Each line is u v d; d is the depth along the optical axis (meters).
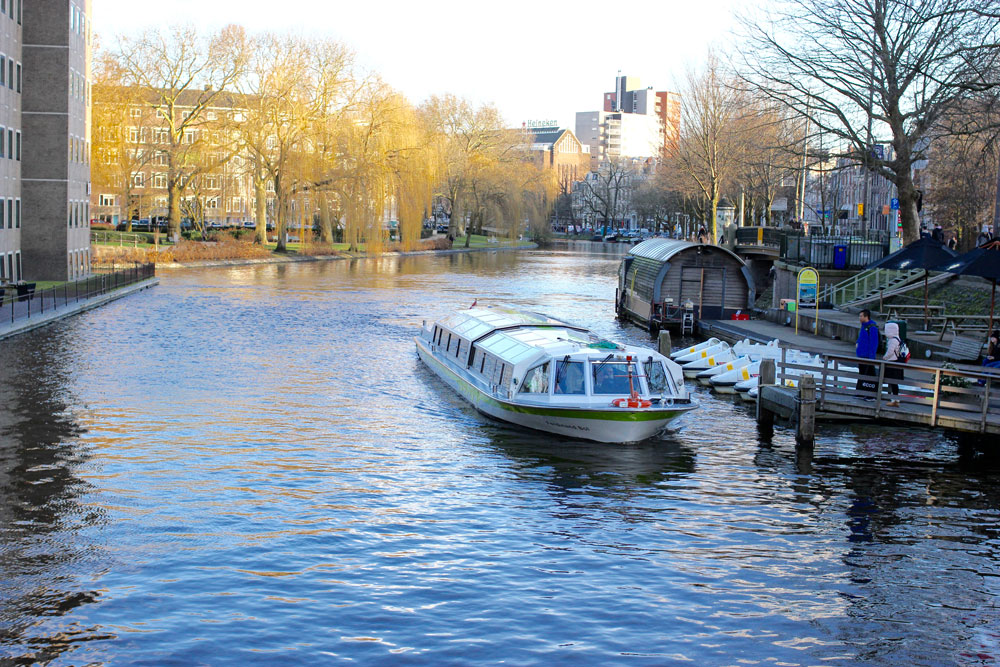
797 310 42.09
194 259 86.31
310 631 14.13
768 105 55.84
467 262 106.69
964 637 14.34
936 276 44.28
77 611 14.62
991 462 23.73
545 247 154.50
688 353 37.88
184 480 21.19
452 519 19.06
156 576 15.95
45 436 24.70
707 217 90.44
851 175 100.81
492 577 16.19
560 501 20.34
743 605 15.30
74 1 64.44
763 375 26.64
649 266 50.50
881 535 18.53
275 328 46.53
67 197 63.09
